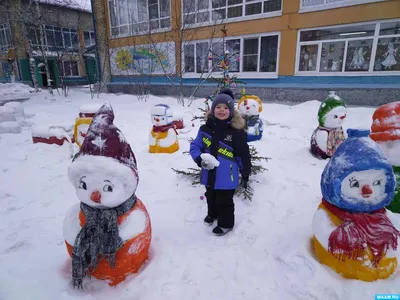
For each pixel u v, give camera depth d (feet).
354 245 6.17
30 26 63.21
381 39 34.42
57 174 13.91
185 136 20.85
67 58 79.20
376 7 33.60
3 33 79.10
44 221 9.49
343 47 37.04
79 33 84.48
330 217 6.68
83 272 6.20
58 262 7.41
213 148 8.34
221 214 8.61
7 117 25.03
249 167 8.33
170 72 52.49
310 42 38.96
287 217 9.47
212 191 8.80
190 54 49.96
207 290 6.42
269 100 40.34
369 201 6.17
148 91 50.39
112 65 60.13
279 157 15.93
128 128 24.20
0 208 10.42
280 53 41.29
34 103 44.27
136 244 6.43
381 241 6.17
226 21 44.96
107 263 6.35
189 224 9.21
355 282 6.38
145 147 18.29
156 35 52.16
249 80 44.88
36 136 18.31
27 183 12.78
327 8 36.45
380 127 8.87
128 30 56.54
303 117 26.66
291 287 6.46
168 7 50.55
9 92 52.90
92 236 6.07
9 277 6.86
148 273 6.88
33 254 7.73
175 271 6.96
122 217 6.41
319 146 15.42
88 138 5.98
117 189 5.96
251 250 7.81
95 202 5.93
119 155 6.00
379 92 33.09
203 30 47.24
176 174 13.42
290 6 38.96
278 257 7.43
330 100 15.12
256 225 9.04
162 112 16.34
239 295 6.30
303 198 10.85
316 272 6.70
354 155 6.04
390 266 6.40
